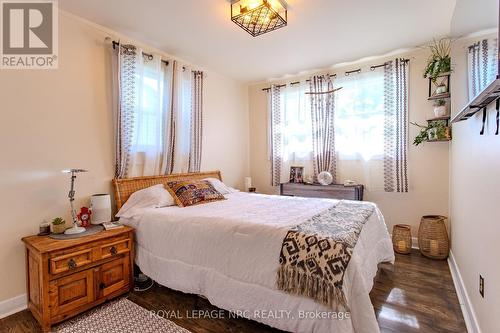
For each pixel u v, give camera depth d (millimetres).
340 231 1710
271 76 4223
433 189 3229
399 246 3160
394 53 3344
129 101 2738
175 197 2734
